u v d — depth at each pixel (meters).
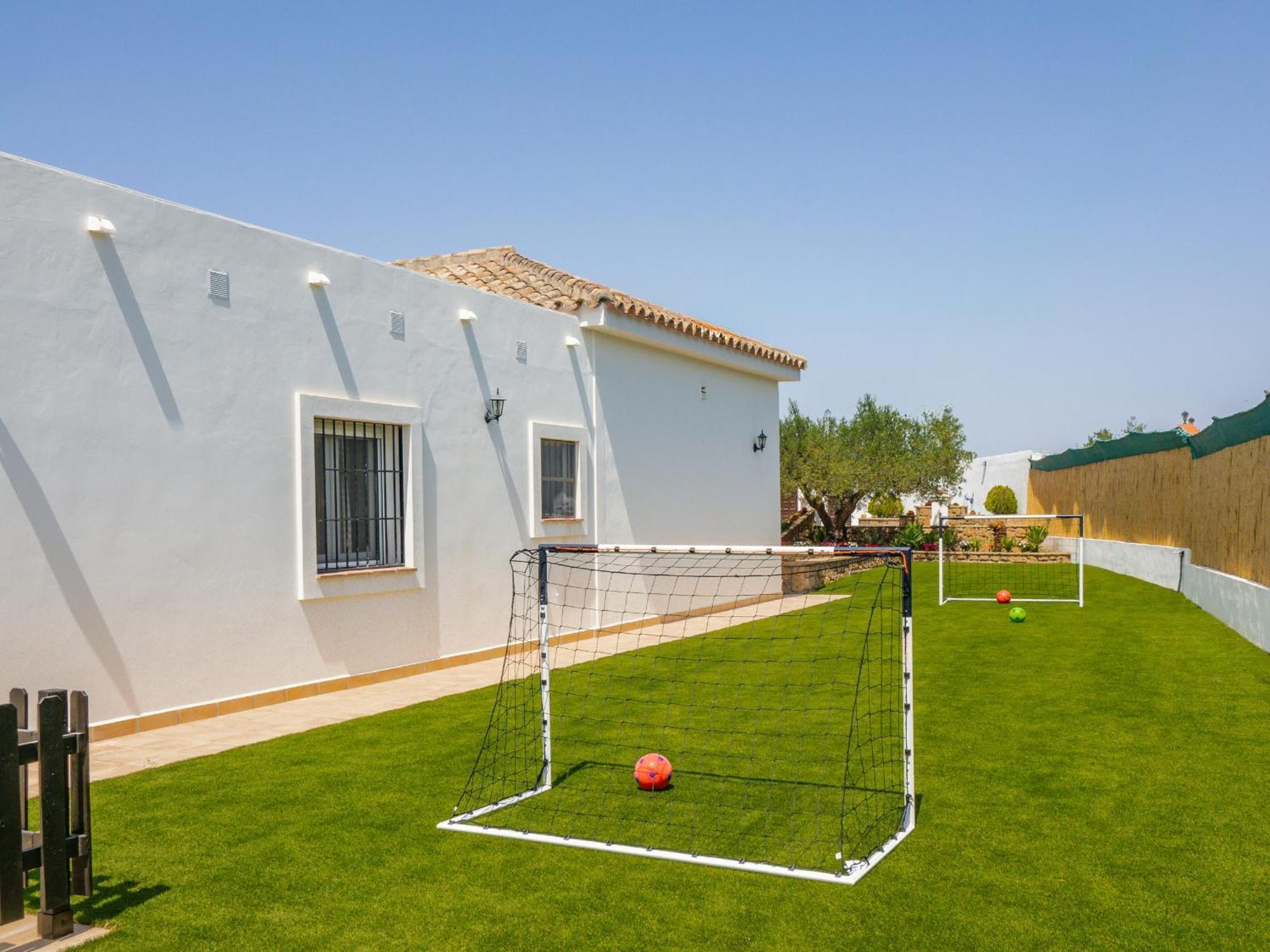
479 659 12.24
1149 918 4.41
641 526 15.95
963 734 7.98
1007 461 37.47
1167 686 9.91
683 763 7.25
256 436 9.40
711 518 18.14
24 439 7.47
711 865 5.14
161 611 8.48
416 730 8.37
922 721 8.46
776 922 4.43
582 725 8.48
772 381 20.75
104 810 6.13
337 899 4.74
